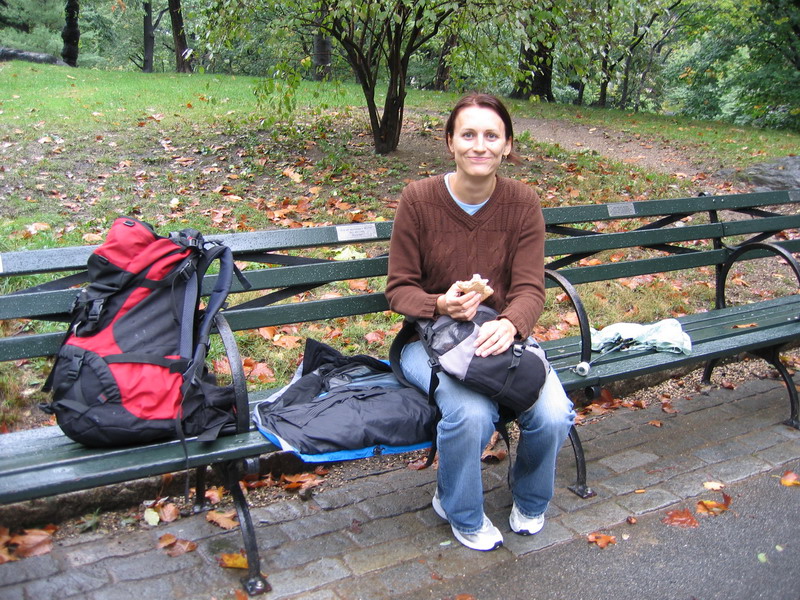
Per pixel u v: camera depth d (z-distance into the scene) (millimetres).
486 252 2832
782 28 16016
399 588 2504
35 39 20766
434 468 3316
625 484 3197
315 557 2650
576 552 2738
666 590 2557
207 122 8664
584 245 4016
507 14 6168
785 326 3916
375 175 7055
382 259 3314
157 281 2482
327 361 3045
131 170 6676
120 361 2357
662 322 3633
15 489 2082
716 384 4289
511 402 2521
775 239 6680
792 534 2904
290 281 3119
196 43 6902
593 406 3916
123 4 26188
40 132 7523
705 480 3254
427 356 2846
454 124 2783
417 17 6992
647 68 24125
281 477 3166
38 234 4969
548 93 16578
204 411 2475
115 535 2732
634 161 9227
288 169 6957
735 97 19469
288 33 6895
